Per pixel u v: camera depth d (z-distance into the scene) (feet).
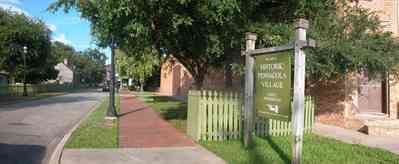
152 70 125.08
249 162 25.25
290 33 37.14
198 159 26.35
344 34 41.32
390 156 27.61
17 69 137.08
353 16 42.55
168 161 25.76
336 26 41.34
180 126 44.32
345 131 42.57
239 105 34.68
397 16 52.06
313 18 41.29
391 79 46.80
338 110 50.52
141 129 42.27
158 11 32.94
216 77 75.15
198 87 48.24
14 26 134.51
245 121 30.32
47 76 170.91
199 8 32.22
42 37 146.10
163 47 44.21
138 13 31.63
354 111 50.49
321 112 52.44
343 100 50.19
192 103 35.78
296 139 22.62
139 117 57.11
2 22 134.31
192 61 47.78
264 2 40.65
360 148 30.73
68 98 127.24
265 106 27.04
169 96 131.95
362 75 50.21
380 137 38.11
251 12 39.63
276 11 42.24
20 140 36.35
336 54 39.52
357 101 51.11
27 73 139.64
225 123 34.30
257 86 28.55
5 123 50.08
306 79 50.14
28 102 102.12
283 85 24.79
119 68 136.26
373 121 45.62
